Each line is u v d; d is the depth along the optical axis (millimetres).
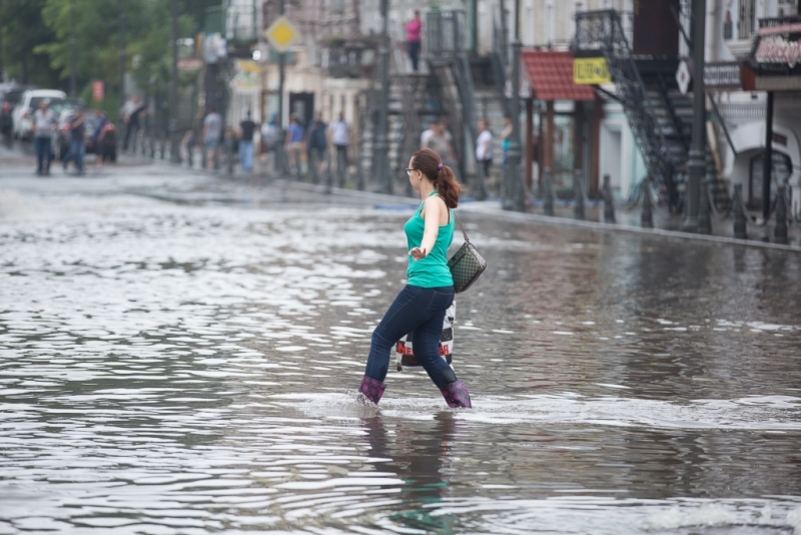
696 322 35562
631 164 96000
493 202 88938
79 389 24656
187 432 21047
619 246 59281
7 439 20391
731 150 83562
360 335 32000
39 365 27172
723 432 21594
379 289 41469
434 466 18922
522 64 97812
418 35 120125
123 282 42219
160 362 27750
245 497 17203
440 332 23344
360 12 148250
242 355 28828
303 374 26609
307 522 16094
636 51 87000
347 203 87562
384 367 23359
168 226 65688
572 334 33031
